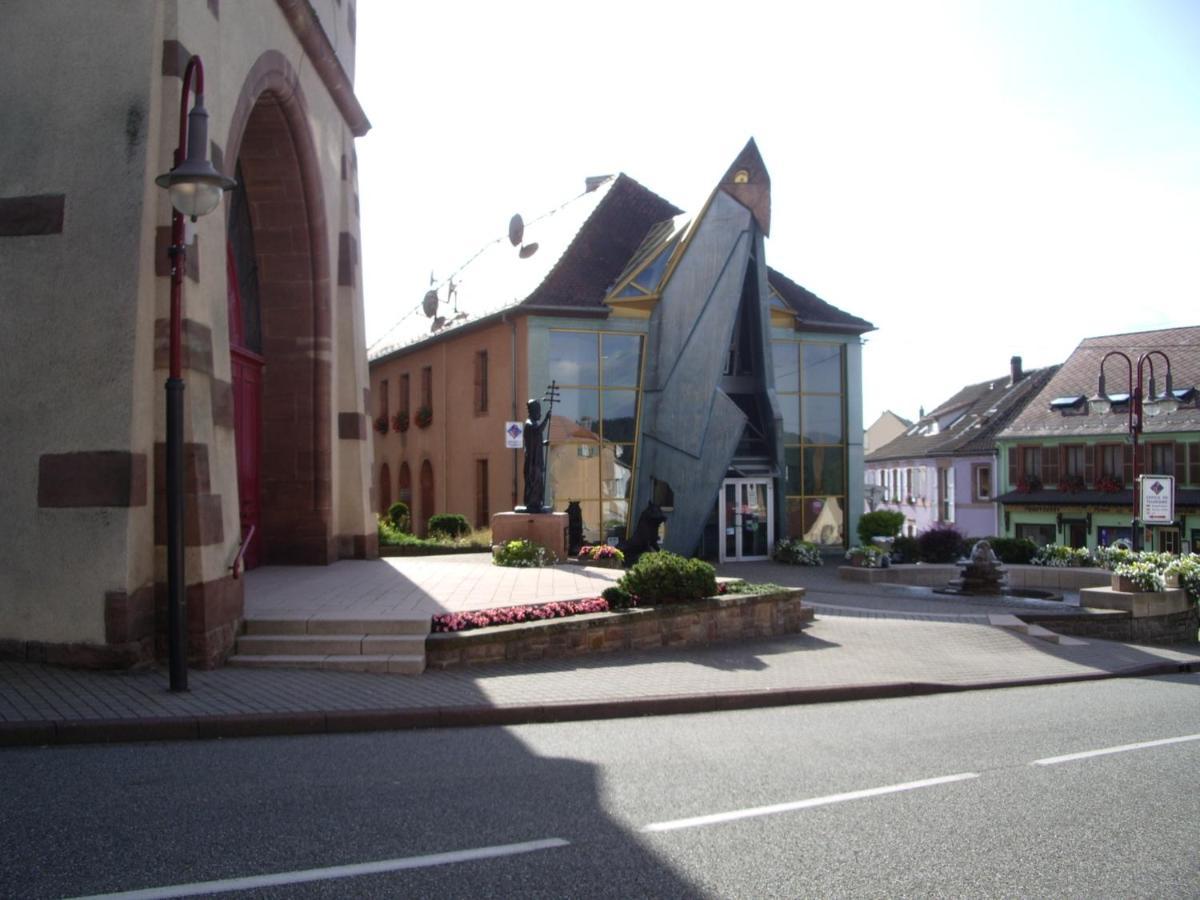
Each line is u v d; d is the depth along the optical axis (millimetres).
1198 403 44688
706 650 12312
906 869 4828
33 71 9008
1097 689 11742
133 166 8797
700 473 28281
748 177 28406
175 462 8148
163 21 9070
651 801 5844
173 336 8234
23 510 8703
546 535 18516
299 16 13734
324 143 15992
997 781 6660
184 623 8141
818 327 33062
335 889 4262
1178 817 5887
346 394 16953
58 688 7945
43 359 8727
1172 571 19719
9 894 4082
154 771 6184
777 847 5090
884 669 11656
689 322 28828
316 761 6594
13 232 8828
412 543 21438
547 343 28688
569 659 10992
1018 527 49781
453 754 6969
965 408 62500
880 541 31359
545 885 4414
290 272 15719
